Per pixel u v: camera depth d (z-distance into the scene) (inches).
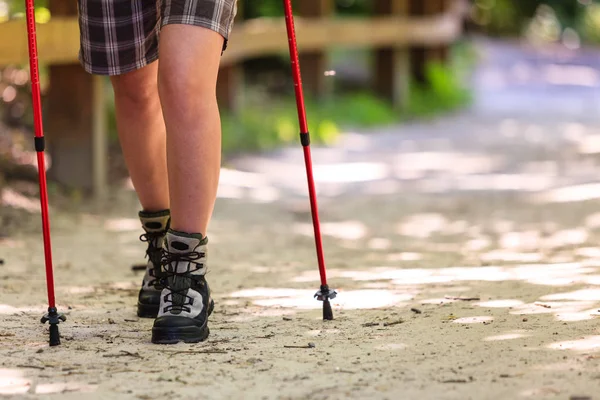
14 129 416.8
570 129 668.7
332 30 632.4
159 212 195.9
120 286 232.1
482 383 142.3
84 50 186.1
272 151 523.2
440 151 557.0
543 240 303.9
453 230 334.3
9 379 149.3
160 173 195.2
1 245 284.7
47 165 391.2
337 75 775.1
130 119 191.9
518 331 173.0
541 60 1305.4
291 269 257.0
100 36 183.2
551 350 158.9
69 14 360.2
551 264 250.1
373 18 732.0
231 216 363.3
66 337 176.7
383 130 647.1
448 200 401.4
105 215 346.6
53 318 170.1
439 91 805.2
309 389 142.3
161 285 193.9
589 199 390.0
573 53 1422.2
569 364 150.3
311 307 202.4
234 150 505.0
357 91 738.8
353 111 658.2
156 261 195.0
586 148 565.0
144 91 189.0
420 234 328.2
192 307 174.2
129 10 182.1
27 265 257.3
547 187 428.1
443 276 235.9
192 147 172.1
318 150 545.0
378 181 451.8
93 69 185.5
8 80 431.2
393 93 734.5
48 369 154.7
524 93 959.0
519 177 460.8
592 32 1681.8
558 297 201.8
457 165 502.3
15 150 398.0
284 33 570.9
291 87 682.2
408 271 246.7
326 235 328.8
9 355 163.5
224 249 295.9
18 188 362.9
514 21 1587.1
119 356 162.9
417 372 149.3
